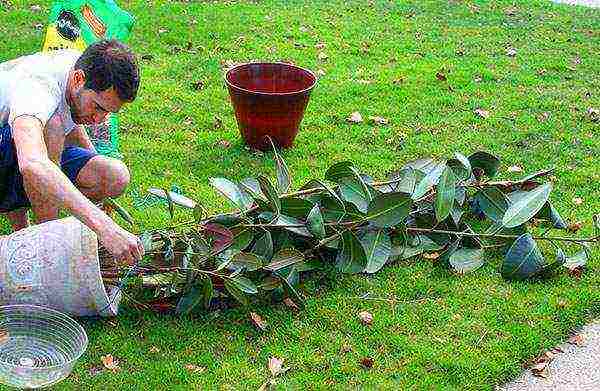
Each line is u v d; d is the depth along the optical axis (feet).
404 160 17.81
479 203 14.32
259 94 16.87
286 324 12.07
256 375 11.02
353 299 12.74
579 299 12.96
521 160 17.98
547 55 25.55
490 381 11.12
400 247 13.61
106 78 10.63
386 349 11.66
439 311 12.53
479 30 28.02
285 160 17.46
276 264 12.30
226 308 12.42
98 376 10.79
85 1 14.79
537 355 11.74
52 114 10.89
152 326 11.89
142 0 28.40
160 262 12.12
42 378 9.64
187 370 11.01
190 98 20.45
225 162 17.17
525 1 32.40
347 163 13.60
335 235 12.72
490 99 21.50
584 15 30.83
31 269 11.08
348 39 26.03
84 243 11.09
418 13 29.73
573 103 21.56
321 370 11.19
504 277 13.41
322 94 21.13
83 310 11.55
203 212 13.61
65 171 12.48
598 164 17.94
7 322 10.72
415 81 22.47
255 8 28.63
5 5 26.76
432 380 11.03
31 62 11.27
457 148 18.45
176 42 24.58
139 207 15.02
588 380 11.34
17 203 12.22
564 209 15.80
